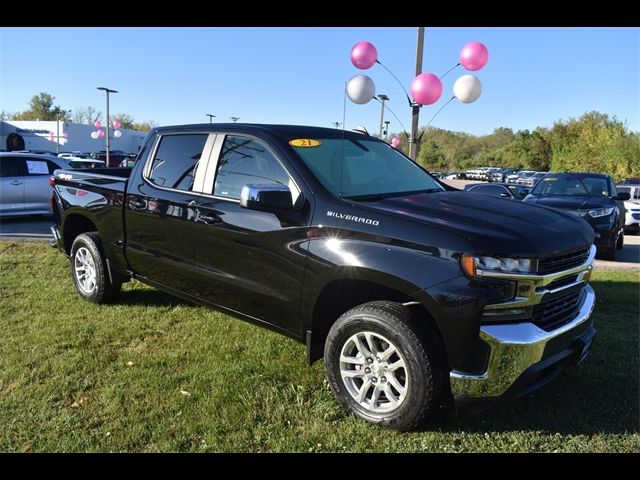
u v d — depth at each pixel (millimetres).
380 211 3105
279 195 3238
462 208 3266
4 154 11523
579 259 3189
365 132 4793
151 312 5027
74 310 5043
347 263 3061
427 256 2850
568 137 53812
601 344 4406
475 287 2729
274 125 3941
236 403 3303
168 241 4234
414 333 2855
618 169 38531
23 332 4453
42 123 48250
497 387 2777
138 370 3748
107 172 5965
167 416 3150
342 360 3191
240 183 3775
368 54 9852
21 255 7570
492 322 2760
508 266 2742
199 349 4172
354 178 3629
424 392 2855
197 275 4016
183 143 4301
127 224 4641
